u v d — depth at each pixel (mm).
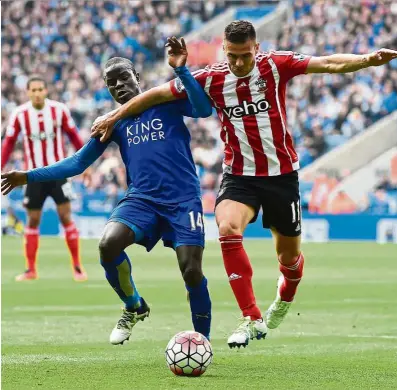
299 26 109062
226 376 20703
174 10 114375
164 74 110250
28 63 110250
